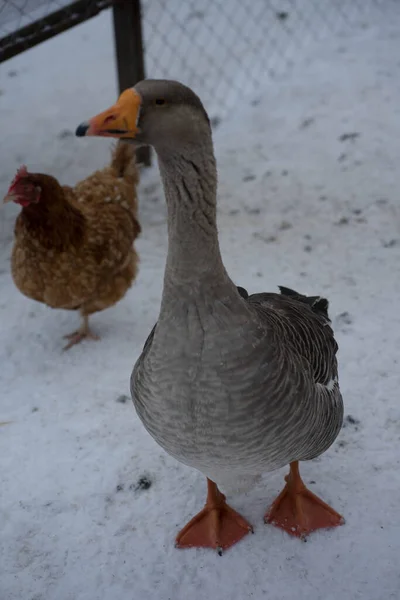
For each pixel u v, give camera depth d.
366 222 1.87
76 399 1.48
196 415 1.02
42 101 2.52
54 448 1.39
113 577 1.20
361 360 1.50
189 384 1.01
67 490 1.32
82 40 2.94
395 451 1.34
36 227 1.44
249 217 1.94
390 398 1.42
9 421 1.44
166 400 1.03
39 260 1.48
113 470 1.35
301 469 1.33
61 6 1.91
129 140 0.95
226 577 1.19
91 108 2.44
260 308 1.14
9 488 1.32
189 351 1.00
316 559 1.20
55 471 1.35
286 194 2.00
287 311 1.19
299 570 1.19
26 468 1.36
